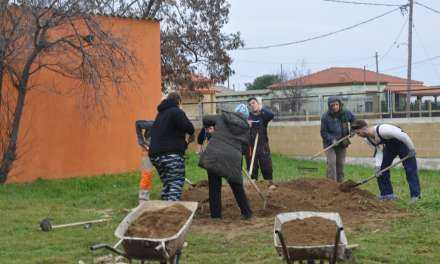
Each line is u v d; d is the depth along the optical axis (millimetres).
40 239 8672
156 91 17109
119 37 14648
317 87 60812
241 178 9617
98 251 7887
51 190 13711
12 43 13180
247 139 9750
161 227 5793
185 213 6059
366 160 22859
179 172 9445
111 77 14633
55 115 15188
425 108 24922
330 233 5824
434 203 10438
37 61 14516
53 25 13492
